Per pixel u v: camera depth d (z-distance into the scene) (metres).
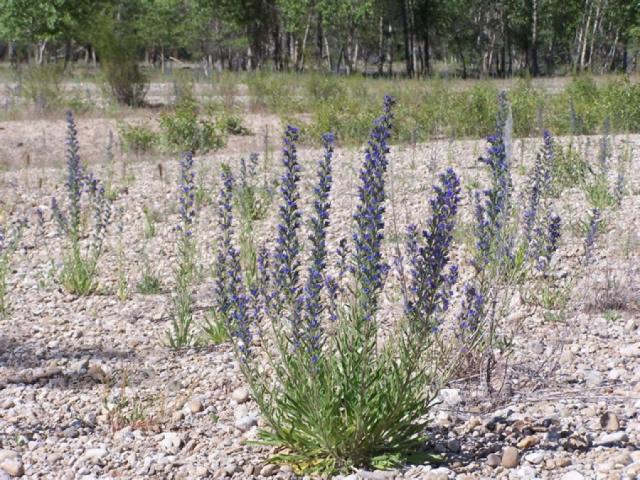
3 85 28.98
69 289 7.86
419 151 15.59
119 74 25.38
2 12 39.22
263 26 53.12
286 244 4.35
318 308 4.23
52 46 53.00
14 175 14.30
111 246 9.57
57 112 23.31
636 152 14.20
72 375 5.84
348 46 55.19
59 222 8.74
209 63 54.56
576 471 4.02
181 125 17.89
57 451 4.64
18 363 6.09
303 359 4.24
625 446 4.28
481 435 4.59
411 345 4.29
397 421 4.32
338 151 16.05
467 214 9.84
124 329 6.80
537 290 6.80
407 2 57.25
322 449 4.34
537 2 57.22
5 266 8.12
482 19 60.31
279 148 17.45
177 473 4.30
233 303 4.70
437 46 78.00
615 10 55.31
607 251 8.16
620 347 5.90
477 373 5.30
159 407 5.22
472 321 5.01
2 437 4.81
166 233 10.05
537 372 5.40
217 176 13.70
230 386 5.50
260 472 4.29
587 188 10.64
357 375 4.37
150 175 14.10
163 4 53.53
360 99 24.19
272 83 27.03
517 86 25.30
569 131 17.56
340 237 9.20
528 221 6.90
